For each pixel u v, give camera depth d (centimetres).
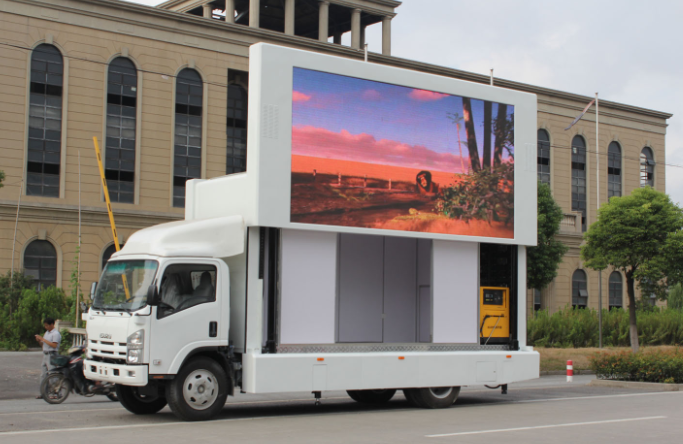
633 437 1027
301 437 997
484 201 1523
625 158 6156
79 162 3903
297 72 1310
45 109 3862
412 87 1449
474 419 1241
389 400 1593
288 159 1284
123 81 4081
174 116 4216
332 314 1329
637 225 2905
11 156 3762
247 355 1227
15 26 3788
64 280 3847
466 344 1492
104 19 4012
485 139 1541
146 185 4112
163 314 1155
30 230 3788
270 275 1270
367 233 1361
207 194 1395
